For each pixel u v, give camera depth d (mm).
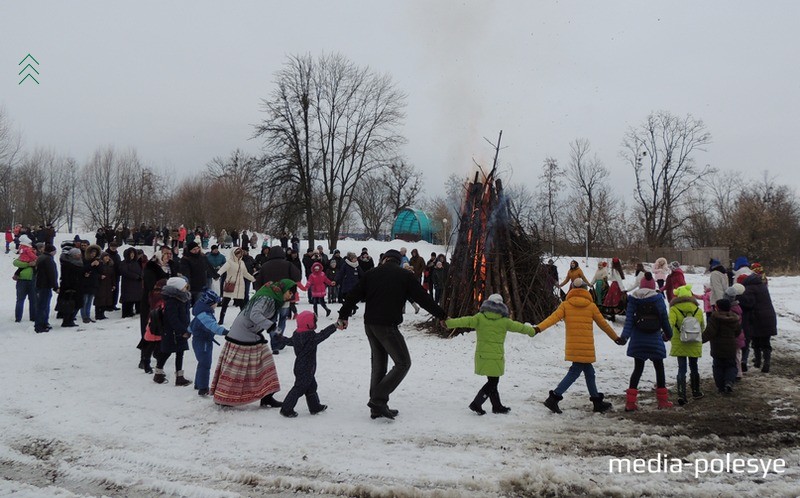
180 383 8539
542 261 13133
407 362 6875
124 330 13406
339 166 41875
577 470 5262
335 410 7262
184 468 5293
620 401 7898
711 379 9219
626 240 51875
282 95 39125
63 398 7754
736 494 4738
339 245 42875
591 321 7414
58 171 62188
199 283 14008
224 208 43750
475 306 12438
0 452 5746
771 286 26016
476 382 8766
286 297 7520
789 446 6020
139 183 56812
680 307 8031
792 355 11164
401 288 6953
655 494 4746
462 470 5234
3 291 22797
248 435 6250
